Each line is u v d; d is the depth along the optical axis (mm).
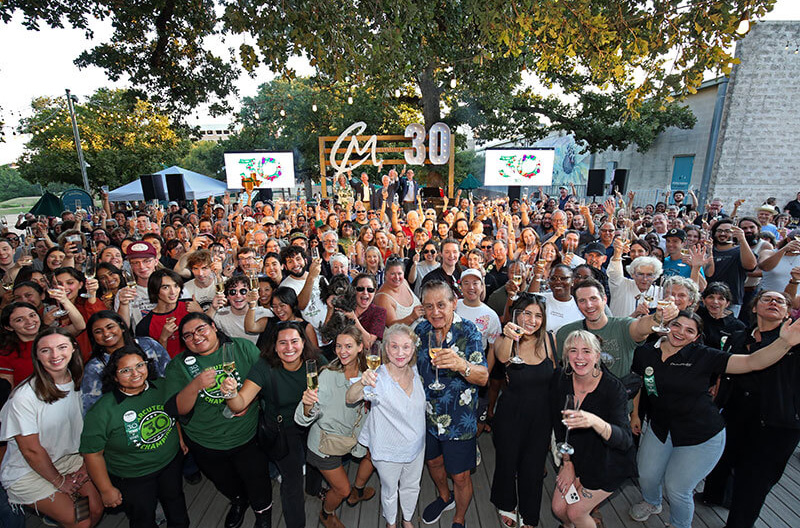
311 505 3605
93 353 3059
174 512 3055
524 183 17562
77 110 25156
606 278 4762
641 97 5527
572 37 5395
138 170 26344
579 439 2713
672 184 19031
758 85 15195
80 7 8859
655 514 3396
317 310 4164
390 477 2900
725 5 4492
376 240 6297
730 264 5570
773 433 2848
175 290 3742
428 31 8805
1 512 2920
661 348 2947
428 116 17938
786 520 3309
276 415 2934
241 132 34375
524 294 2979
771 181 15812
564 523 2939
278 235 8219
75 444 2932
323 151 16547
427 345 3033
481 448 4371
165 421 2873
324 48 6129
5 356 3246
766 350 2535
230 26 6199
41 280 4340
